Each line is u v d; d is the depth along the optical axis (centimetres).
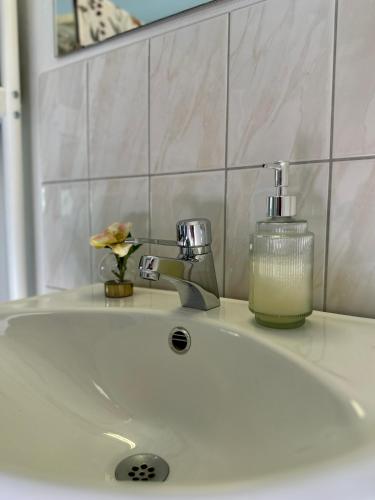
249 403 44
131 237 68
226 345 48
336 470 21
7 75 90
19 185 93
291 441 36
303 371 37
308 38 54
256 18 58
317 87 54
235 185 62
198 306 56
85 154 83
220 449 46
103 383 57
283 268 46
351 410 29
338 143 53
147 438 52
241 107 61
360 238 52
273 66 57
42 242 96
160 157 71
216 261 65
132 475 46
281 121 57
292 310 47
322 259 55
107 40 77
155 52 70
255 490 20
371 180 51
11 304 61
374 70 50
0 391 50
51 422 50
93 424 53
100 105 79
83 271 86
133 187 75
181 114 68
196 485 21
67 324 58
